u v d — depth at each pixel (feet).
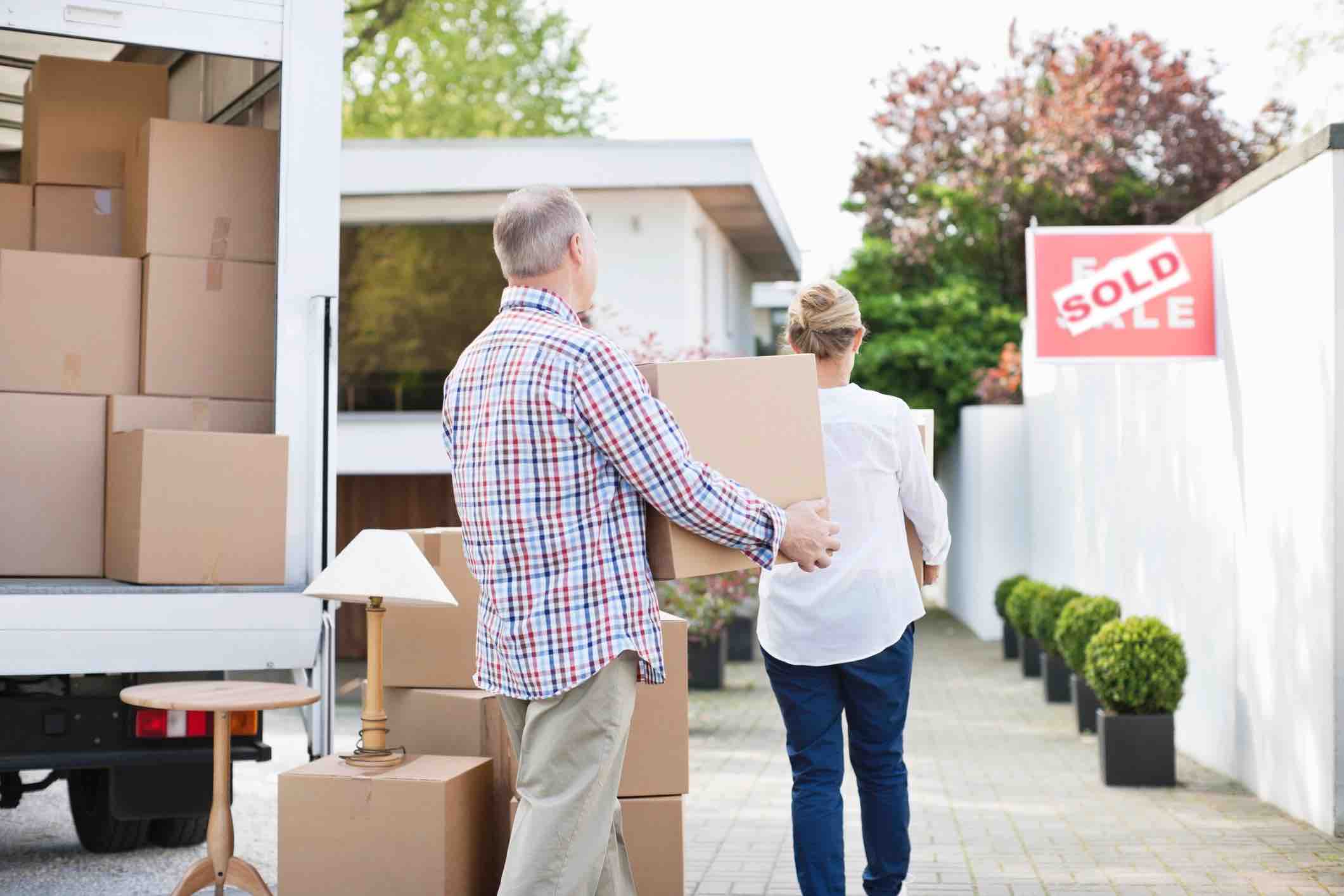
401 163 48.67
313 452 15.11
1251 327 22.53
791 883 16.52
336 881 11.81
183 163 16.20
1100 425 36.01
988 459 55.88
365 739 12.53
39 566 15.67
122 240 18.34
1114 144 64.49
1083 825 20.30
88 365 16.03
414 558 12.64
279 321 15.15
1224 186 64.18
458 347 50.55
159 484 14.19
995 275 69.82
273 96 16.76
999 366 64.85
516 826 9.54
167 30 14.84
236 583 14.42
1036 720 33.04
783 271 69.41
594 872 9.45
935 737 30.27
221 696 12.77
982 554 55.93
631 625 9.36
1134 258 24.53
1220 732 24.85
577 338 9.39
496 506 9.37
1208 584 25.46
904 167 68.95
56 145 18.26
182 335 16.11
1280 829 19.86
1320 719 19.71
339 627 51.57
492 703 13.07
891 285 70.85
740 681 42.47
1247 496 23.04
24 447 15.71
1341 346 19.07
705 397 10.08
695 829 20.12
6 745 14.76
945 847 18.78
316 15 15.39
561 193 9.98
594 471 9.36
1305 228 20.06
